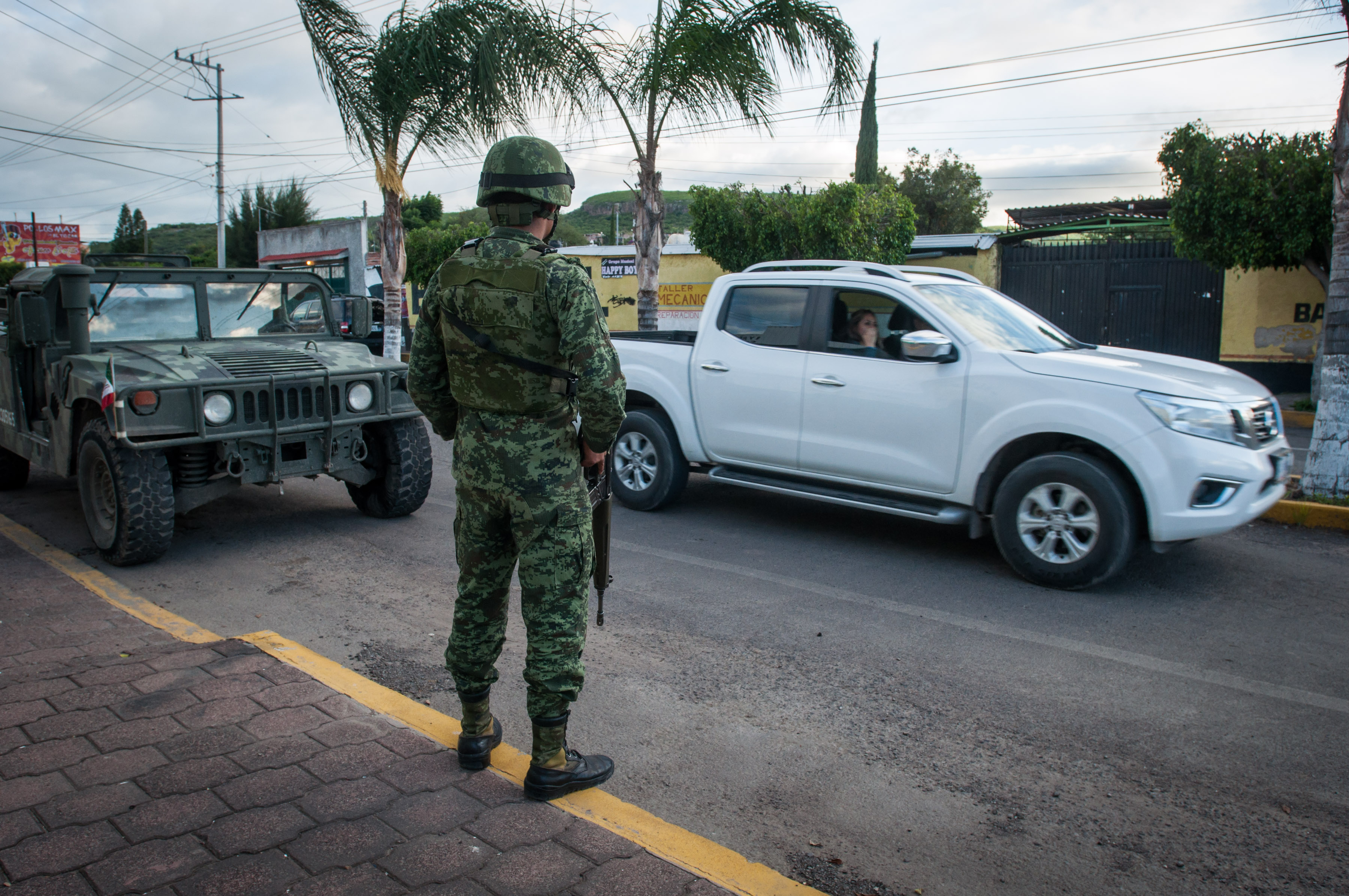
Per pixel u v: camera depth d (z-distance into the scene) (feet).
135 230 264.93
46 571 16.44
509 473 7.82
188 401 17.07
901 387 17.39
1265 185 39.40
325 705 10.04
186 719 9.61
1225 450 14.85
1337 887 7.84
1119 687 11.96
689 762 9.91
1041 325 19.43
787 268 20.39
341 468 19.47
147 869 6.95
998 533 16.46
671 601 15.37
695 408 20.45
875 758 10.04
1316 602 15.30
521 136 8.05
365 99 39.73
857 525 20.72
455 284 7.82
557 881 6.97
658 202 38.83
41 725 9.41
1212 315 51.03
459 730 9.61
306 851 7.25
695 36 34.30
